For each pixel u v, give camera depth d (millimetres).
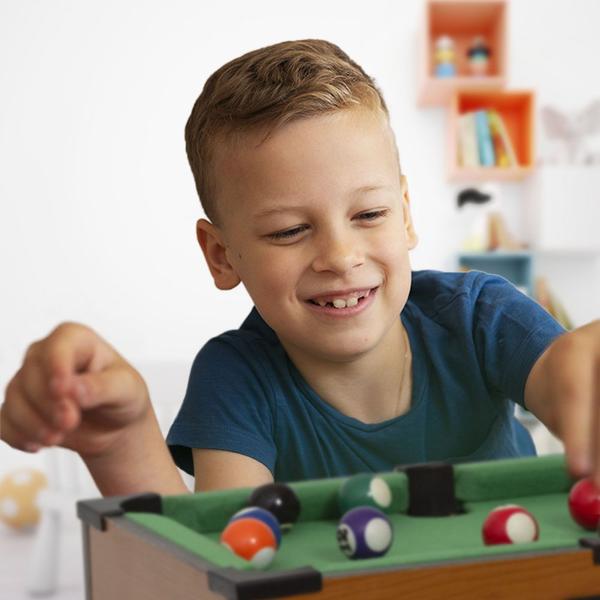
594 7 4664
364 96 1078
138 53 4535
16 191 4445
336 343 1080
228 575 544
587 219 4430
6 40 4465
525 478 949
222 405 1150
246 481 1098
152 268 4512
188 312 4520
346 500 874
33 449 728
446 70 4410
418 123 4594
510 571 579
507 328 1178
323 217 1038
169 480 919
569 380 686
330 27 4637
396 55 4629
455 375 1217
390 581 556
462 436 1222
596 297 4621
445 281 1313
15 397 729
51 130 4477
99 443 870
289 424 1184
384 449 1195
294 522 860
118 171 4504
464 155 4402
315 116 1029
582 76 4668
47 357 729
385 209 1062
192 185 4531
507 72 4340
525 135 4555
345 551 749
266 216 1052
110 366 806
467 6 4348
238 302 4539
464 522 874
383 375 1186
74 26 4500
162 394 2518
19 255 4434
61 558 3484
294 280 1061
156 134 4531
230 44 4598
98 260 4480
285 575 539
